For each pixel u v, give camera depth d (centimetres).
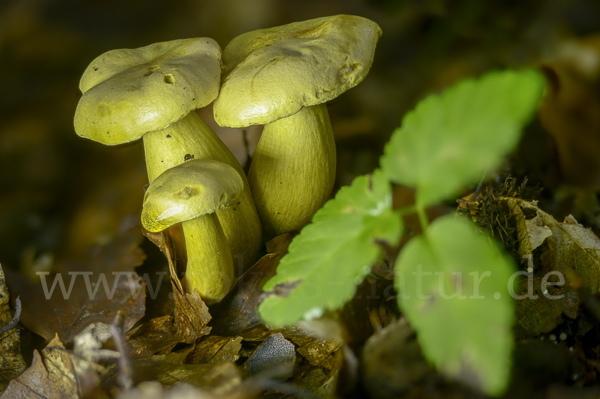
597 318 42
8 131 62
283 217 47
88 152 59
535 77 34
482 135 35
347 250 38
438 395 39
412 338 40
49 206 57
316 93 44
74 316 46
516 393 39
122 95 44
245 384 41
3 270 45
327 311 41
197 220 44
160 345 44
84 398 42
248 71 45
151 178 46
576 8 61
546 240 44
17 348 45
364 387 40
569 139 52
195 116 46
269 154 47
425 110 37
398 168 37
